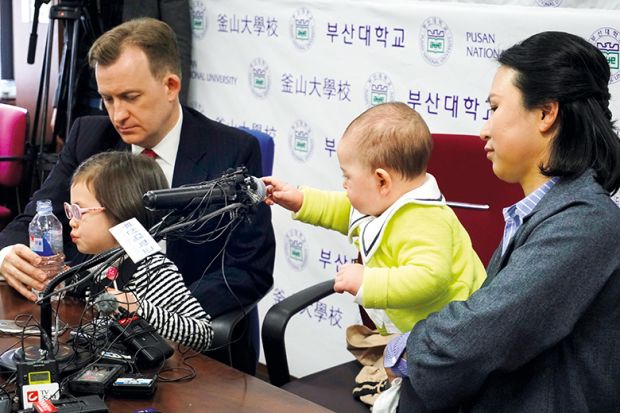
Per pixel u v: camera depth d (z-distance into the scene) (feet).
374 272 4.87
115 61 6.60
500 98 4.54
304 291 6.43
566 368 4.40
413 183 5.23
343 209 5.87
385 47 8.84
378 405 5.13
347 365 6.69
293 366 10.21
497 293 4.31
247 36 10.16
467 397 4.54
